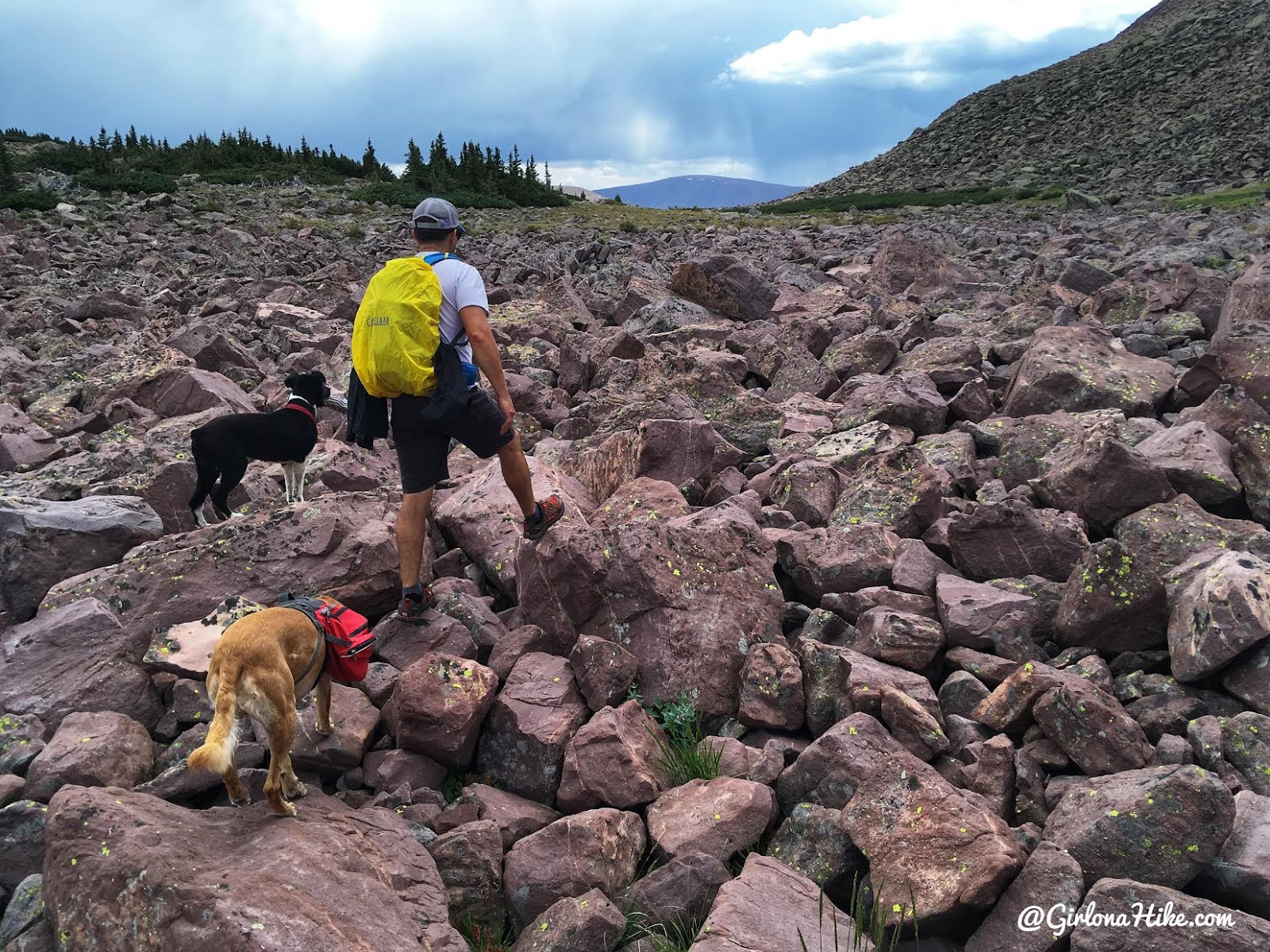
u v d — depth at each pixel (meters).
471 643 5.80
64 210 35.38
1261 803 4.23
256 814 4.25
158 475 8.10
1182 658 5.16
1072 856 4.02
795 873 4.32
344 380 12.65
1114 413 8.91
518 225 43.72
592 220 46.16
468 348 5.60
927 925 4.02
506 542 6.81
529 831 4.73
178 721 5.30
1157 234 24.89
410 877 4.15
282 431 7.93
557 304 18.19
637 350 13.05
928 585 6.36
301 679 4.54
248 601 5.76
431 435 5.55
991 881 3.94
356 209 43.97
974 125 81.00
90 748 4.79
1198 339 12.41
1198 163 56.78
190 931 3.40
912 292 18.28
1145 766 4.62
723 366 12.46
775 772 4.95
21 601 6.59
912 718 4.95
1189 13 85.75
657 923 4.22
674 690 5.52
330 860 3.87
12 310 18.06
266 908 3.44
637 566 5.74
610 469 8.52
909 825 4.26
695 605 5.75
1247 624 4.92
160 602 5.93
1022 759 4.76
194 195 44.81
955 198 53.16
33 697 5.33
